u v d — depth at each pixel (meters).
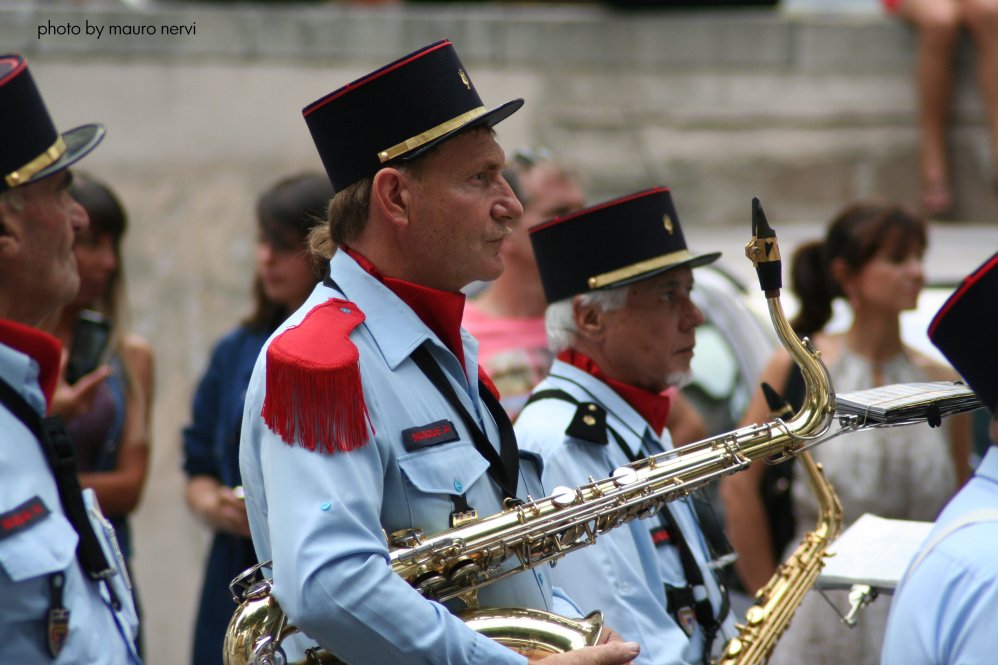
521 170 17.36
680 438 16.38
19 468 8.12
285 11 27.41
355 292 8.74
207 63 27.19
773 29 28.83
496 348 16.78
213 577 15.08
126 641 8.67
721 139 28.83
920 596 7.45
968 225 28.34
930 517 14.86
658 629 10.32
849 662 13.33
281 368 7.89
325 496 7.70
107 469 15.38
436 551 8.13
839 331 16.86
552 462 10.73
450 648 7.66
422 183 8.66
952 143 28.42
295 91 27.48
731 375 17.19
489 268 8.83
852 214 15.78
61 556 8.00
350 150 8.80
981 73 27.81
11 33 26.44
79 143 9.06
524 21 28.34
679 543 11.05
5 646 7.80
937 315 7.97
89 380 13.98
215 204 27.20
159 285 26.98
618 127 28.62
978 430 16.03
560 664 7.92
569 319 11.72
